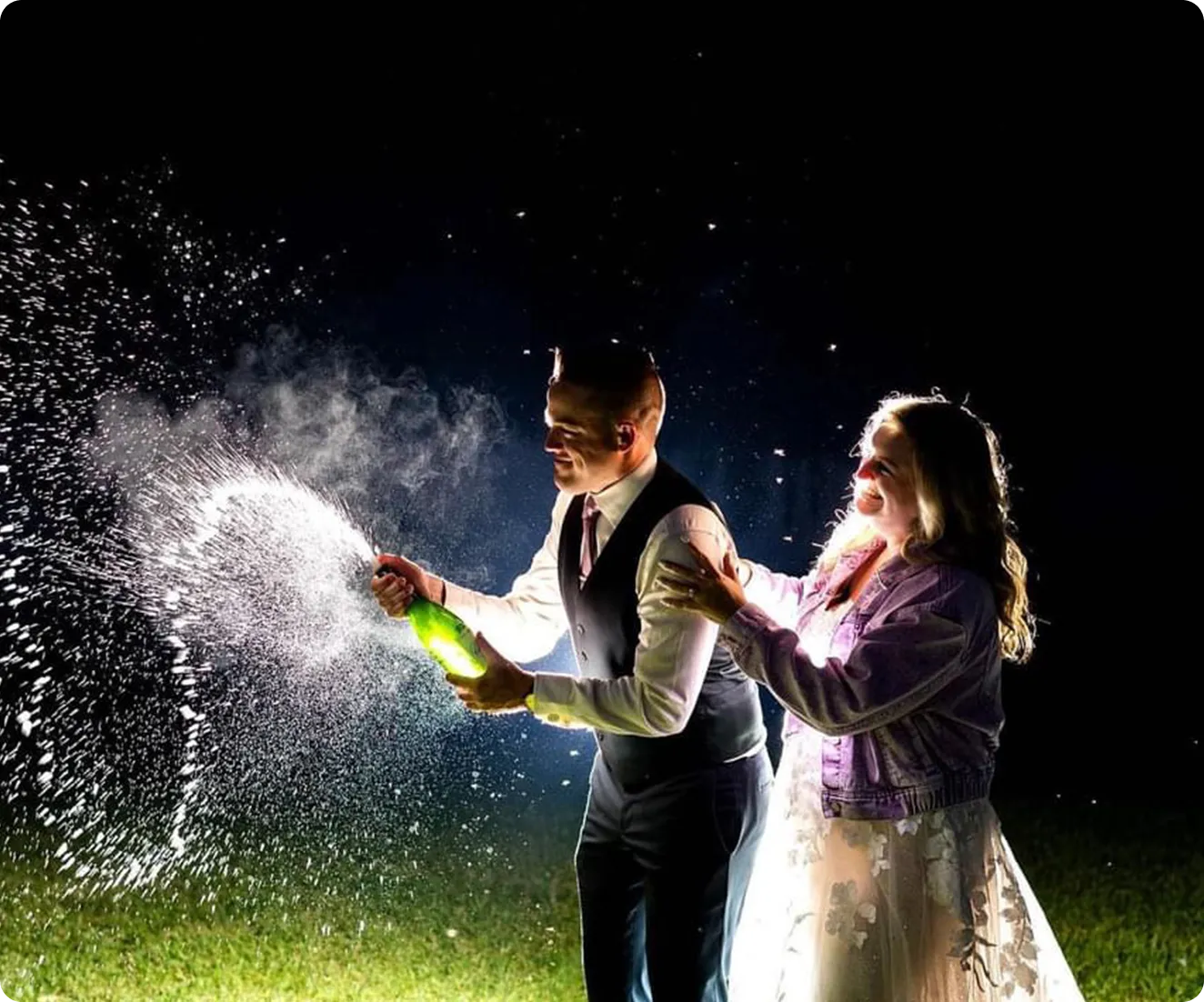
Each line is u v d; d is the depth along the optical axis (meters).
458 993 4.85
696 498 3.21
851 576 3.29
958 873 3.06
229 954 5.20
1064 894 6.06
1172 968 5.18
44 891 5.87
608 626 3.21
